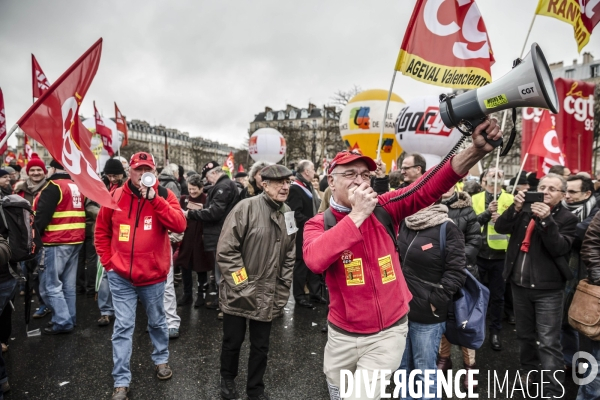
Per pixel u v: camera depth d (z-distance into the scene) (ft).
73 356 12.44
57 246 13.87
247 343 13.82
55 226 13.83
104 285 14.92
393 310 6.25
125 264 10.11
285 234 9.78
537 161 19.39
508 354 13.29
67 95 9.49
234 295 9.44
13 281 10.31
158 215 10.14
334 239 5.48
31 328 14.78
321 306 18.15
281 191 9.59
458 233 8.70
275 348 13.52
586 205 12.70
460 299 9.06
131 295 10.45
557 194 10.07
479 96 4.77
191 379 11.19
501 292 13.82
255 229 9.46
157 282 10.64
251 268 9.52
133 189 10.39
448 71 11.30
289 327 15.48
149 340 13.99
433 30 11.14
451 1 11.23
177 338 14.12
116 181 15.30
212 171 17.38
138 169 10.22
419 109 25.17
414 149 25.70
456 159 5.72
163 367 11.20
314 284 18.67
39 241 11.49
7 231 10.00
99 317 15.96
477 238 12.55
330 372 6.57
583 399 9.10
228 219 9.66
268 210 9.66
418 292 8.48
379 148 9.78
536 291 10.01
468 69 11.44
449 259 8.52
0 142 8.60
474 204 16.67
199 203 19.07
